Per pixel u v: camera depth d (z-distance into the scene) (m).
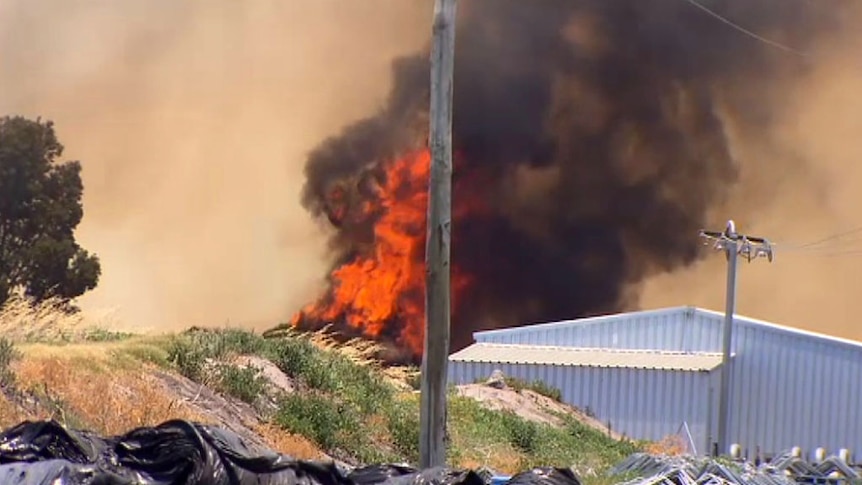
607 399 120.50
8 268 127.62
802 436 125.88
